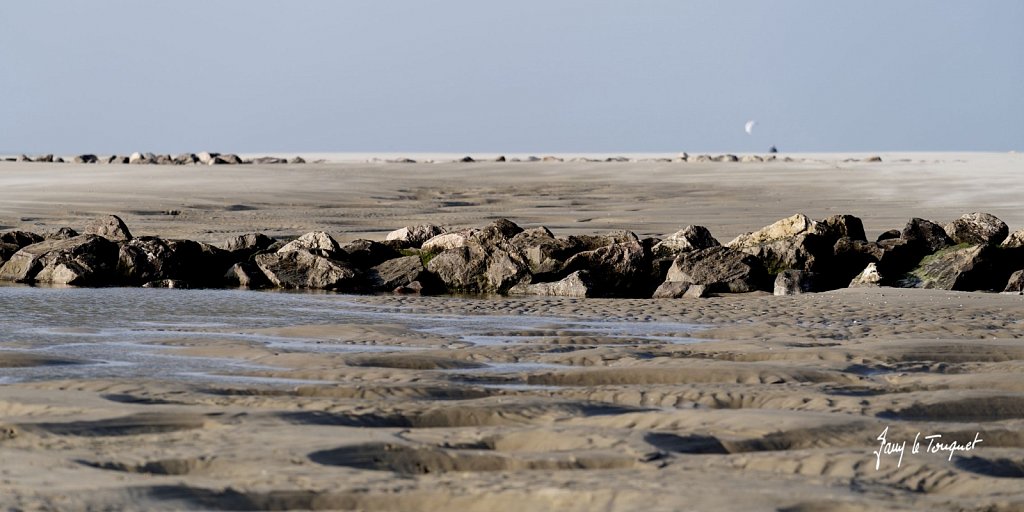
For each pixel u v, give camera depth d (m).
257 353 38.44
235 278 67.56
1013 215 106.00
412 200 135.75
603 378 33.44
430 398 30.38
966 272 62.69
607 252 65.50
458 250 66.69
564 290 63.19
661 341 43.16
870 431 24.98
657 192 150.12
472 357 37.78
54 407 27.22
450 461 22.38
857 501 19.06
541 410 27.75
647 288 65.19
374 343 42.06
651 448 23.11
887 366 35.72
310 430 24.89
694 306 55.84
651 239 71.69
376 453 22.78
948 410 27.98
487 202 134.50
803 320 50.19
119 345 40.53
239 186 139.38
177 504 18.94
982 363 36.28
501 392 31.08
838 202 127.88
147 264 67.56
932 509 18.73
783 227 69.25
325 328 45.38
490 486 20.06
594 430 24.81
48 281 67.25
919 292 58.66
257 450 22.86
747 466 21.75
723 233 91.81
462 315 52.41
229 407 27.75
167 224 99.00
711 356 38.12
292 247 70.00
